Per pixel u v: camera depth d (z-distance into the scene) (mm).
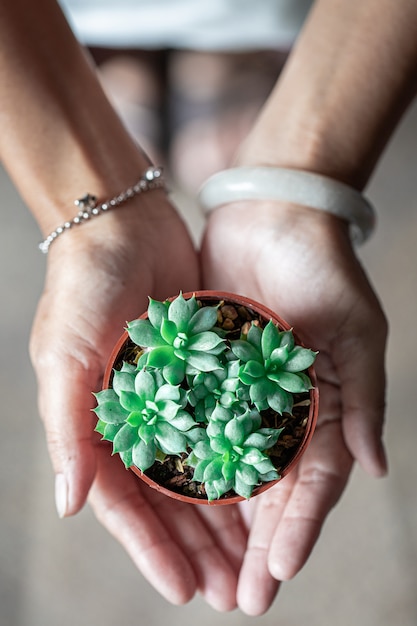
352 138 367
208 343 289
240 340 297
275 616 492
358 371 350
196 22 463
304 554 331
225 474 287
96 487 333
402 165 585
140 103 524
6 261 562
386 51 362
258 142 377
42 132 354
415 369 542
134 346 310
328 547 505
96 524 506
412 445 527
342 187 358
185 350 291
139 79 516
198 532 342
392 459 525
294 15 462
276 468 304
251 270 363
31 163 355
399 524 510
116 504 333
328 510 342
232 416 292
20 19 351
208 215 384
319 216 357
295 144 368
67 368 327
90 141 359
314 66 372
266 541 337
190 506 343
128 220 356
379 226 575
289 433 309
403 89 367
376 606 494
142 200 365
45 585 494
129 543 334
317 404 307
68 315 332
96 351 332
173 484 305
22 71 350
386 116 369
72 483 320
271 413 308
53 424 323
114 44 488
